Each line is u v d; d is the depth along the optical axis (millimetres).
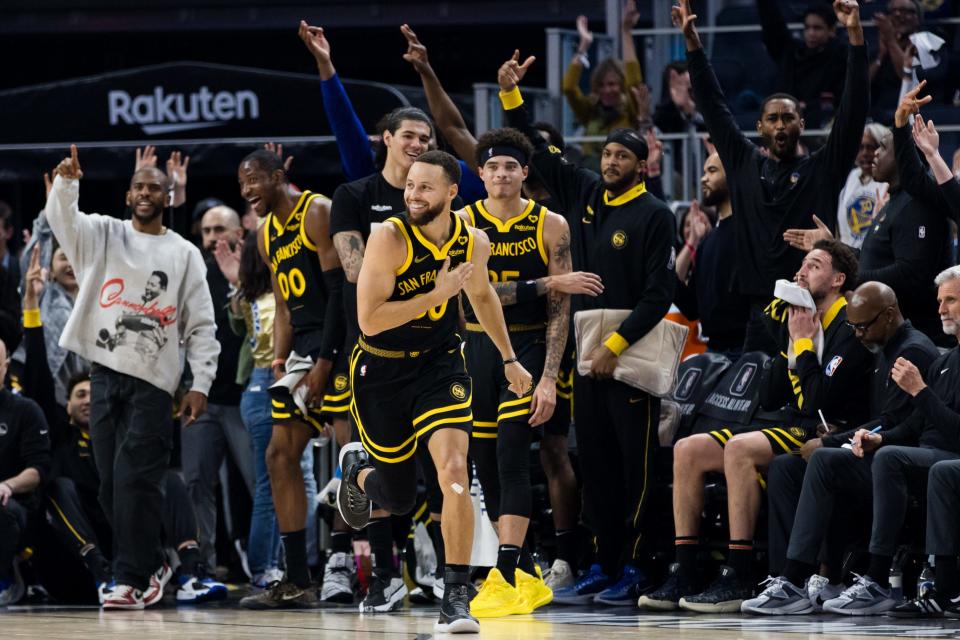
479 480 10375
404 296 8297
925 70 13375
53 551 12039
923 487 9688
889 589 9680
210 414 12836
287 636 8680
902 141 10445
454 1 19266
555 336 10031
